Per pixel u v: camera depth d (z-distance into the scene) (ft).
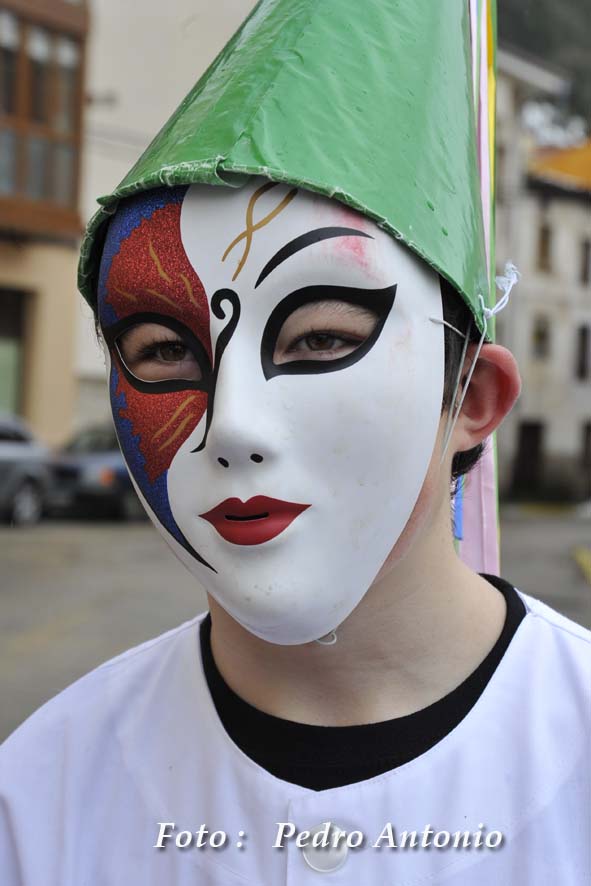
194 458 3.38
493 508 4.66
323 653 3.63
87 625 19.60
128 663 4.34
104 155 48.55
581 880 3.41
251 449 3.20
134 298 3.44
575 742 3.56
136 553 30.04
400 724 3.61
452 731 3.60
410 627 3.63
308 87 3.38
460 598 3.76
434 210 3.41
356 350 3.28
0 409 46.62
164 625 19.62
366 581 3.40
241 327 3.28
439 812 3.51
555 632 3.86
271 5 3.72
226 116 3.34
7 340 46.68
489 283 3.99
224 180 3.24
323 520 3.28
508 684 3.69
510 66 63.21
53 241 46.88
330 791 3.55
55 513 39.99
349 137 3.32
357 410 3.25
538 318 73.72
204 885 3.67
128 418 3.55
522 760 3.55
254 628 3.43
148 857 3.83
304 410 3.23
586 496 77.05
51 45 45.27
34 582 24.45
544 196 71.61
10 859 4.09
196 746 3.89
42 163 45.55
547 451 75.51
